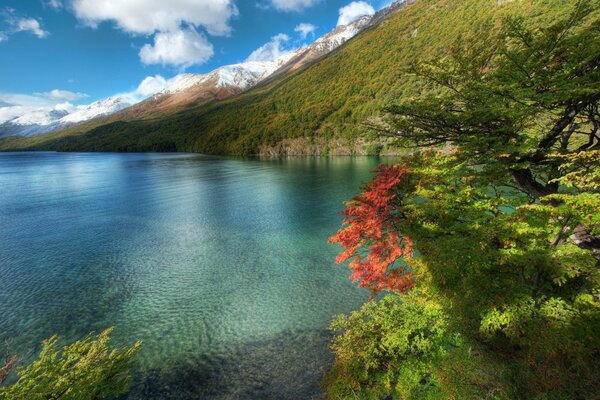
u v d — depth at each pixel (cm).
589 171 971
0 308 2308
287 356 1761
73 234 3922
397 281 1368
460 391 1134
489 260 1113
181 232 3966
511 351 1205
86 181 8550
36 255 3269
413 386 1292
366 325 1623
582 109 1062
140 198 6078
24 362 1781
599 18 893
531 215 1084
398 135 1389
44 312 2258
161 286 2595
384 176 1381
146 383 1603
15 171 11462
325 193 6116
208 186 7375
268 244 3491
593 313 1013
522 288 1090
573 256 993
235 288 2534
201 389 1559
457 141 1257
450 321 1340
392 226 1332
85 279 2733
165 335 1980
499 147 1145
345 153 17212
